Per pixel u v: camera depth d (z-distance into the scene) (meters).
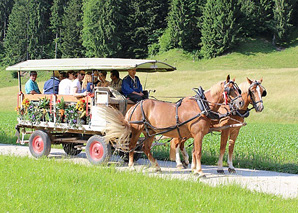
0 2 136.38
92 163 13.29
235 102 12.41
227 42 94.38
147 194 8.59
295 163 14.82
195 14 102.50
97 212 7.28
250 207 8.13
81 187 8.92
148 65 13.75
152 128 12.38
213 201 8.34
